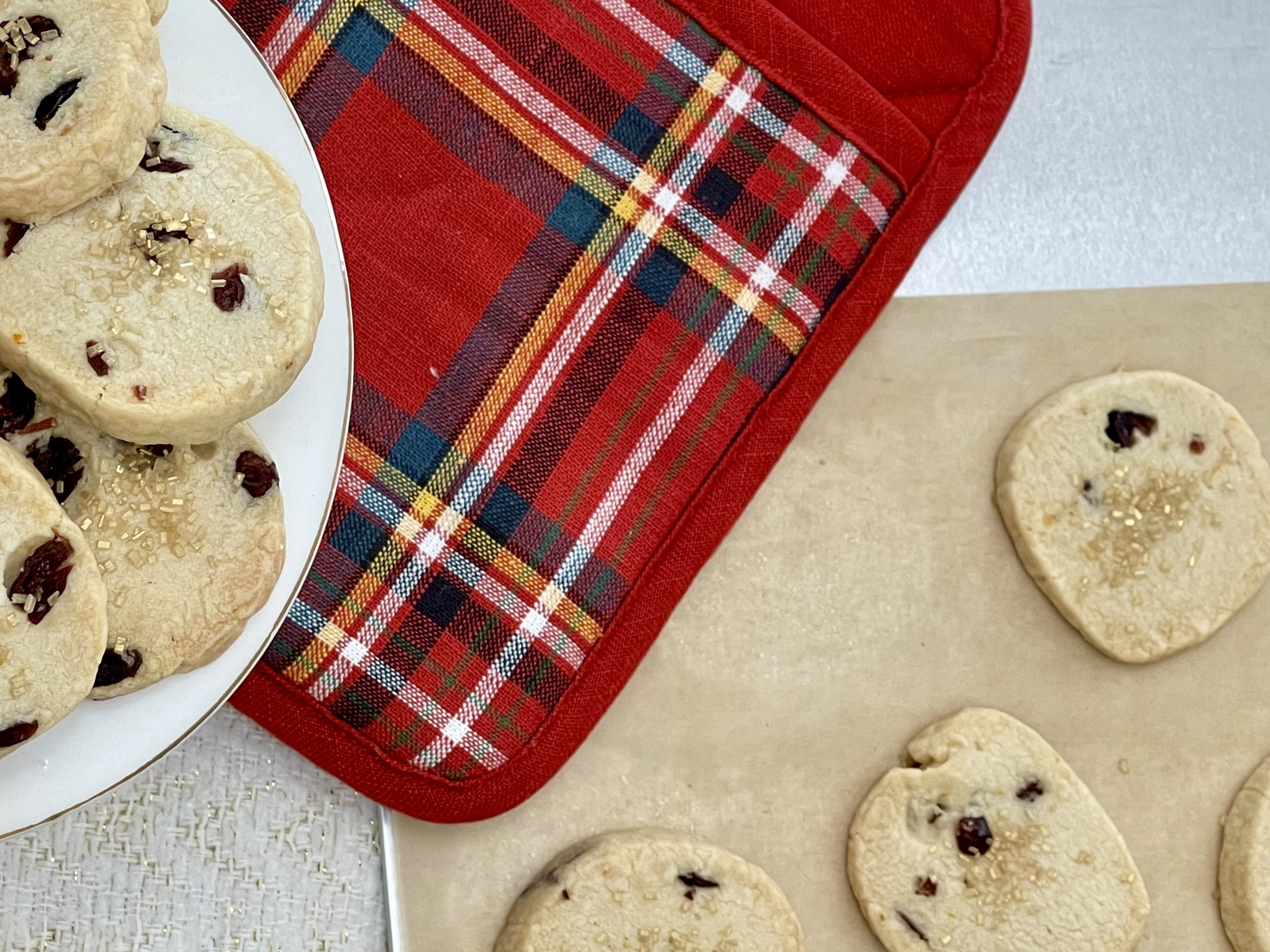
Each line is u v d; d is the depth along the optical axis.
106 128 0.34
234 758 0.41
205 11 0.36
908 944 0.42
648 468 0.41
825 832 0.42
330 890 0.41
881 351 0.43
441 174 0.40
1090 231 0.44
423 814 0.40
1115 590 0.42
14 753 0.36
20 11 0.35
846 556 0.43
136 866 0.41
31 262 0.35
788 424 0.42
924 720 0.43
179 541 0.36
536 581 0.41
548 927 0.40
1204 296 0.44
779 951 0.41
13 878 0.40
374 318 0.40
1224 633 0.43
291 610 0.40
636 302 0.41
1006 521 0.43
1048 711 0.43
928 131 0.42
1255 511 0.43
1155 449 0.43
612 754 0.42
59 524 0.34
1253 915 0.42
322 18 0.39
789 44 0.41
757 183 0.41
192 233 0.36
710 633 0.42
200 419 0.35
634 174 0.41
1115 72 0.44
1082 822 0.42
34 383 0.35
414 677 0.40
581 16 0.40
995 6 0.42
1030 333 0.43
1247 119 0.44
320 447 0.37
